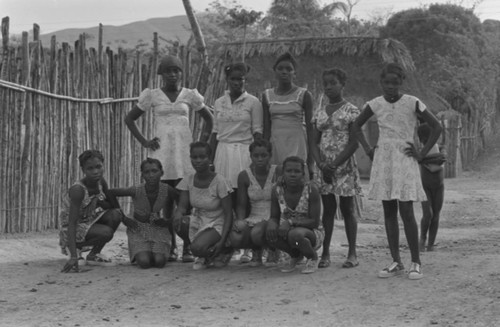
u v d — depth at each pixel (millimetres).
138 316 5359
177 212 7082
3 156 8594
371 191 6320
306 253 6527
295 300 5703
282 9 40031
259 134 7102
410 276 6121
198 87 11625
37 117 8938
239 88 7148
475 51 33562
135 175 10562
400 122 6242
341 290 5930
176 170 7320
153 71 10680
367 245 9664
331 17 40719
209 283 6328
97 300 5809
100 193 7176
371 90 23734
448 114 24188
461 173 24750
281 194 6695
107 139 10016
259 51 24109
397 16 34406
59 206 9336
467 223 12734
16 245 7961
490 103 31938
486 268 6363
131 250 7188
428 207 8305
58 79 9227
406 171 6184
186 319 5266
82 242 7141
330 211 6879
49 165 9172
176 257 7551
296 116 6965
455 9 35062
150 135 10789
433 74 31234
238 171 7125
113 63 10102
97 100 9750
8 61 8680
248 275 6609
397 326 4996
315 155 6824
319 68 23891
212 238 6883
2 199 8625
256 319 5234
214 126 7402
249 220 6910
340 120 6738
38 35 9047
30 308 5574
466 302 5430
